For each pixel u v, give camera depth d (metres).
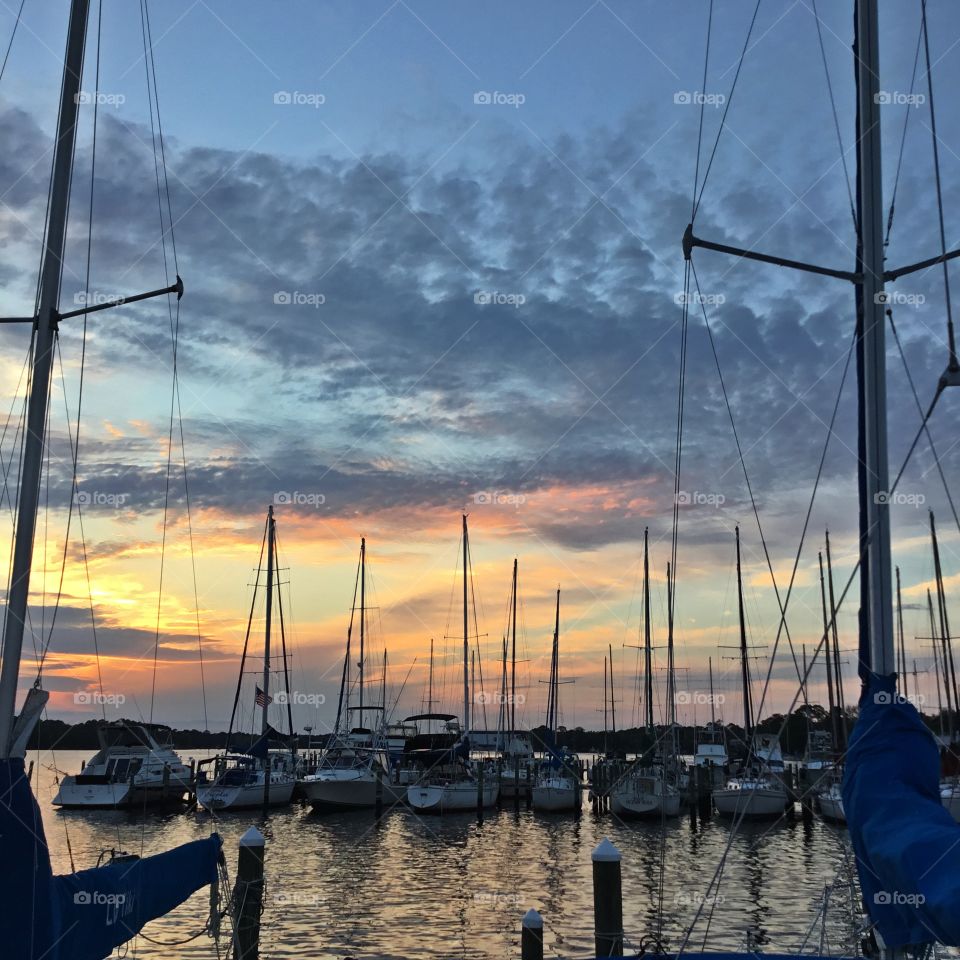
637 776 43.72
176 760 47.94
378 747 51.44
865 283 7.39
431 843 34.94
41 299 8.60
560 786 44.47
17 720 7.24
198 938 18.00
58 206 8.71
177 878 9.30
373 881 26.00
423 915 21.16
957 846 5.14
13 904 6.70
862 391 7.46
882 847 5.66
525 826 40.47
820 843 34.22
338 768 45.88
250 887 12.01
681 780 47.12
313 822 41.22
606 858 10.95
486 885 25.39
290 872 27.66
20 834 6.85
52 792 57.69
